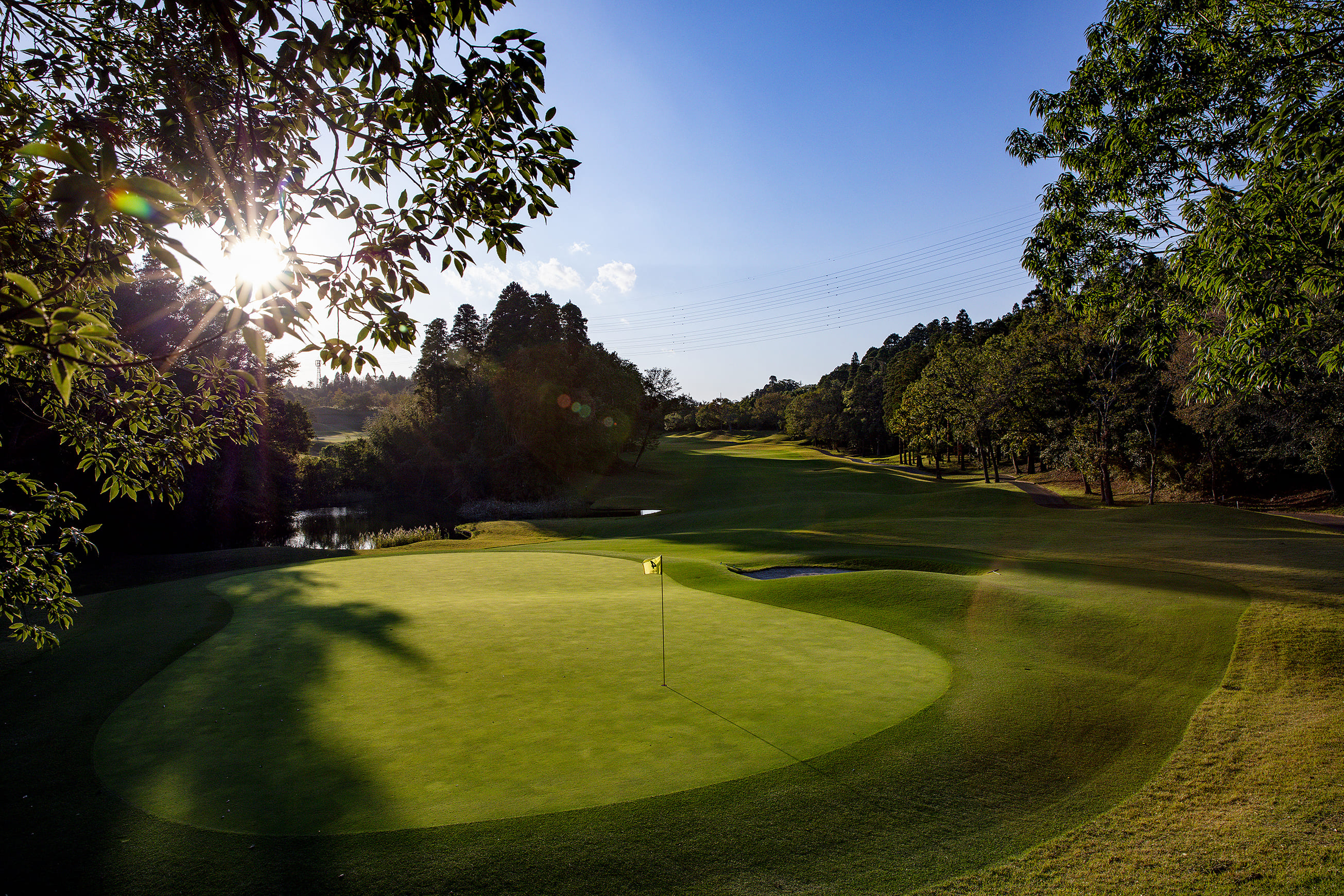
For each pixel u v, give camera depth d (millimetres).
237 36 3453
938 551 19484
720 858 5121
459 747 6934
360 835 5387
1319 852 5039
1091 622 11070
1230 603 11516
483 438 56250
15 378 5133
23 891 4898
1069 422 44969
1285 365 7875
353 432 104625
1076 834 5430
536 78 3732
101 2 4336
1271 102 7844
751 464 73000
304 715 7863
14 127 3896
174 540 31688
